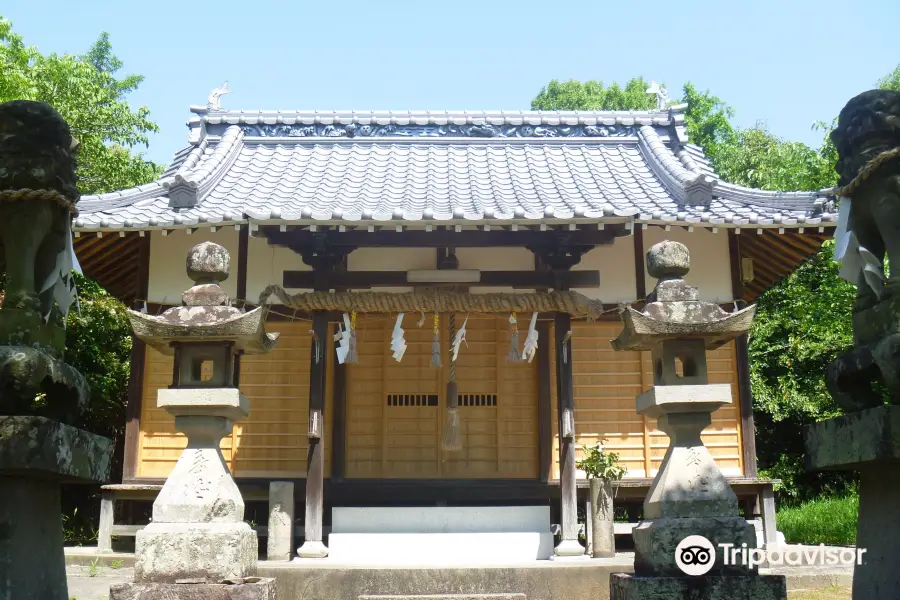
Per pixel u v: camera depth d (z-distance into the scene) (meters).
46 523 4.60
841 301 18.77
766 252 12.70
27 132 4.66
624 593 5.27
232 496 6.09
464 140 14.75
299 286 10.81
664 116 14.97
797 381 19.27
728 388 5.58
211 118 14.68
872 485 4.60
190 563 5.76
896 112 4.59
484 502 11.91
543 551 9.91
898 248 4.51
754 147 25.92
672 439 5.74
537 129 14.97
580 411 11.73
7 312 4.52
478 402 11.83
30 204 4.65
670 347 5.81
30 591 4.35
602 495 9.69
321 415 10.14
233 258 11.78
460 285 10.79
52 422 4.29
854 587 4.70
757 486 11.19
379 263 11.77
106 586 8.59
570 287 10.83
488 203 11.55
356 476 11.56
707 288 11.79
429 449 11.69
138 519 12.68
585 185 13.04
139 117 21.44
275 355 11.84
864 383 4.61
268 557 9.47
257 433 11.63
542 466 11.45
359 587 8.40
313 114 14.84
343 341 10.21
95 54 29.58
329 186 12.80
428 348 11.96
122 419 17.94
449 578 8.44
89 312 16.53
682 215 10.62
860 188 4.72
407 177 13.19
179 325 6.21
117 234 11.32
